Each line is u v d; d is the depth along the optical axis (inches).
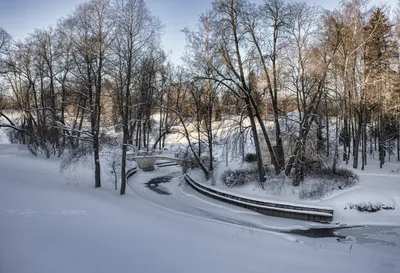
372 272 361.4
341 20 818.8
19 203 506.3
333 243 522.9
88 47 701.9
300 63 796.6
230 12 766.5
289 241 488.7
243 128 823.1
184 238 427.8
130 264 309.6
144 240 393.4
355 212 649.6
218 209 748.6
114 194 738.2
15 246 322.7
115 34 697.0
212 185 888.3
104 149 1153.4
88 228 414.6
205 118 968.3
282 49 815.7
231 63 797.9
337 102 894.4
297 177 768.3
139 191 922.1
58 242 346.6
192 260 338.3
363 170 943.0
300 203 685.9
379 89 904.3
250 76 848.3
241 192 804.0
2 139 1583.4
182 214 630.5
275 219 670.5
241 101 847.7
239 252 388.2
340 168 868.6
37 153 1113.4
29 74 1182.9
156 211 622.5
